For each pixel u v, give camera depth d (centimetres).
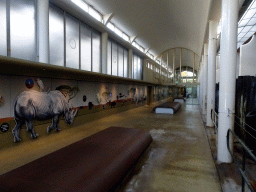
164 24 1719
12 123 588
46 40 720
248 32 1575
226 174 372
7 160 475
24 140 628
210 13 833
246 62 1219
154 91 2623
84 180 271
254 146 523
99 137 502
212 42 909
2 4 603
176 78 3259
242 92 609
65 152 381
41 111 700
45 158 348
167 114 1383
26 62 473
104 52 1240
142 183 356
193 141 648
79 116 946
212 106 895
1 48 602
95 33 1181
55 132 775
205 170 414
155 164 448
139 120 1100
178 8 1354
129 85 1686
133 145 461
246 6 964
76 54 990
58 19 851
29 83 650
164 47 2508
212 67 902
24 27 677
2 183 257
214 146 569
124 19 1349
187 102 2766
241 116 608
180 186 345
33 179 266
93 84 1080
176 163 454
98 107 1135
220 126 443
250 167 400
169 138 689
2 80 561
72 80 889
